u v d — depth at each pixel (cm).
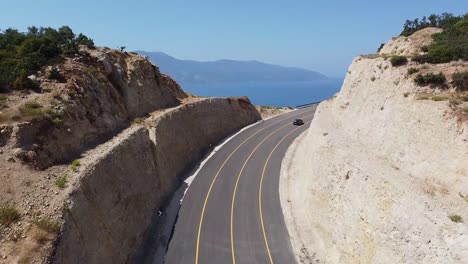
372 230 1939
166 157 3509
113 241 2072
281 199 3259
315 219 2686
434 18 4303
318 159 2945
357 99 3259
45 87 2656
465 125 1916
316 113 4206
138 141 2994
